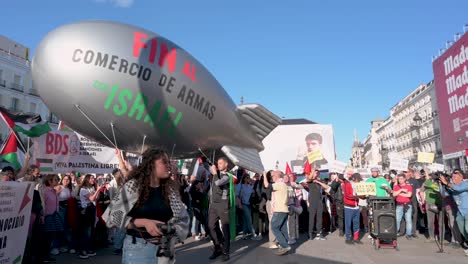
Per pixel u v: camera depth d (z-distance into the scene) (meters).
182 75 5.97
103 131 5.79
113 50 5.24
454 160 22.30
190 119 6.30
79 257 6.95
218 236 6.82
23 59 42.22
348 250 7.62
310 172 9.86
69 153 8.55
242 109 7.71
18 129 7.85
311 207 9.45
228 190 6.75
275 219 7.07
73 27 5.37
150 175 2.75
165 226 2.55
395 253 7.25
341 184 10.08
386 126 82.50
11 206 4.10
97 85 5.15
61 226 6.68
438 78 20.03
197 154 7.66
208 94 6.53
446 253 7.23
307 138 18.72
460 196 7.21
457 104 17.95
